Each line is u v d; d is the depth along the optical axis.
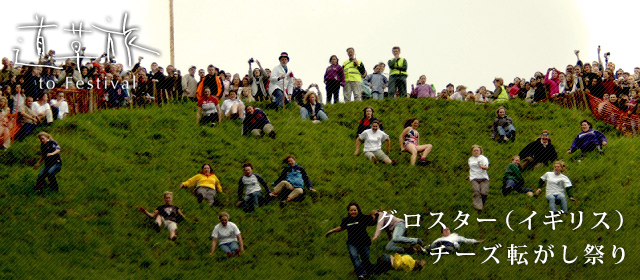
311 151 23.03
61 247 17.19
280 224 18.91
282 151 23.03
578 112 27.05
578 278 16.56
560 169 18.81
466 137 24.80
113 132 23.86
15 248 16.91
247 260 17.33
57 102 24.62
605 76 27.09
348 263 17.36
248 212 19.41
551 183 18.84
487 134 25.11
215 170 21.61
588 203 19.70
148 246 17.66
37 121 23.22
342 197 20.45
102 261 16.88
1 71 25.38
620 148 22.70
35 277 15.91
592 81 27.42
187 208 19.27
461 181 21.41
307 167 21.91
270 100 27.39
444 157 22.95
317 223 19.00
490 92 31.69
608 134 25.52
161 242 17.80
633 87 27.17
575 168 21.69
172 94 27.73
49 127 23.36
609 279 16.44
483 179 19.31
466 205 19.86
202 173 20.30
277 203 19.81
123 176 20.72
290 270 16.92
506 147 23.81
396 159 22.69
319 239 18.33
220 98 26.83
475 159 19.48
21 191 19.30
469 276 16.58
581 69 28.92
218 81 26.50
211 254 17.41
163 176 21.00
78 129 23.34
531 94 29.39
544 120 26.38
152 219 18.72
